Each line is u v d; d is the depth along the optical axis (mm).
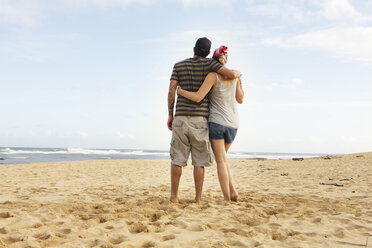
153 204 3398
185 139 3420
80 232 2379
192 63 3377
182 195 4637
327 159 16844
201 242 2156
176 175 3525
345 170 9625
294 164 13977
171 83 3396
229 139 3654
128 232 2424
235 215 2961
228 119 3494
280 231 2512
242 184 6758
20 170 10633
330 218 3016
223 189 3658
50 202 3900
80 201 4047
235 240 2232
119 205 3498
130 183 7203
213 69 3344
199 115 3373
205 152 3488
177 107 3428
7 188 5828
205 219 2805
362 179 7098
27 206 3527
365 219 2988
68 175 9281
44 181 7484
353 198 4531
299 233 2502
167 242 2154
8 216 2961
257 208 3346
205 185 6648
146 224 2621
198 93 3299
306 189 5703
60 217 2918
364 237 2412
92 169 11914
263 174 9359
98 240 2160
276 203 3875
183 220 2713
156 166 14453
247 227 2596
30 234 2363
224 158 3645
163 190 5543
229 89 3490
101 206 3463
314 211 3334
